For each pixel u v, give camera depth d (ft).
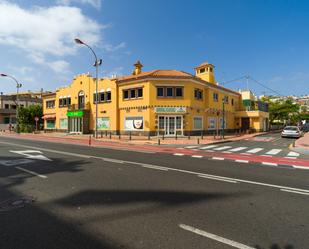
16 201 17.15
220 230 12.64
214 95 114.42
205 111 104.83
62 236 11.93
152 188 20.61
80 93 118.21
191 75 94.48
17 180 23.31
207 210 15.51
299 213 15.08
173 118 92.79
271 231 12.56
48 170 28.30
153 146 60.95
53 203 16.72
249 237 11.90
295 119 240.94
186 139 79.56
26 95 242.99
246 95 147.95
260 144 67.26
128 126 97.25
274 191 20.03
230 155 43.91
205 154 45.29
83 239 11.62
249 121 141.90
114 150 51.06
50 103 139.44
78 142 73.51
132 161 35.50
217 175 26.14
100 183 22.25
